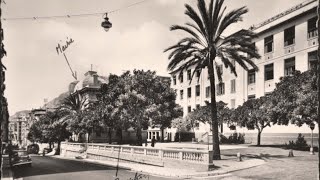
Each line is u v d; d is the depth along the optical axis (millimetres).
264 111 32219
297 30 36344
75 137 64062
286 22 38094
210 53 24531
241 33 24375
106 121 38688
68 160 36375
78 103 50062
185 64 26094
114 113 35281
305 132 34531
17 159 24844
